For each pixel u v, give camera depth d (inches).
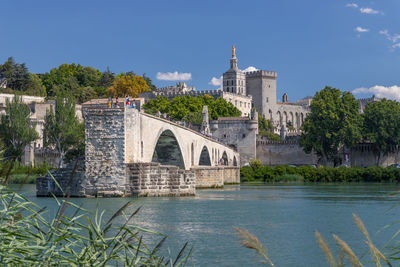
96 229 468.1
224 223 1494.8
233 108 7618.1
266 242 1198.9
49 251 461.1
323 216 1728.6
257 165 5378.9
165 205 2017.7
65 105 4018.2
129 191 2309.3
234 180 4840.1
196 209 1888.5
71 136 3959.2
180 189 2491.4
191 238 1213.7
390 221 1604.3
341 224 1528.1
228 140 6446.9
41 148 5329.7
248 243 359.3
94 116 2327.8
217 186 3919.8
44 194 2329.0
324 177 5073.8
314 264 960.9
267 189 3609.7
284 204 2193.7
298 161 6407.5
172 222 1496.1
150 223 1464.1
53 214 1448.1
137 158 2431.1
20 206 479.5
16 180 2965.1
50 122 3986.2
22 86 7460.6
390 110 5792.3
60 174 2332.7
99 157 2319.1
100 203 1989.4
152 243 1124.5
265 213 1800.0
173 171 2465.6
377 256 377.1
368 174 4977.9
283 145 6486.2
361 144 6240.2
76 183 2313.0
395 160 6205.7
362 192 3144.7
